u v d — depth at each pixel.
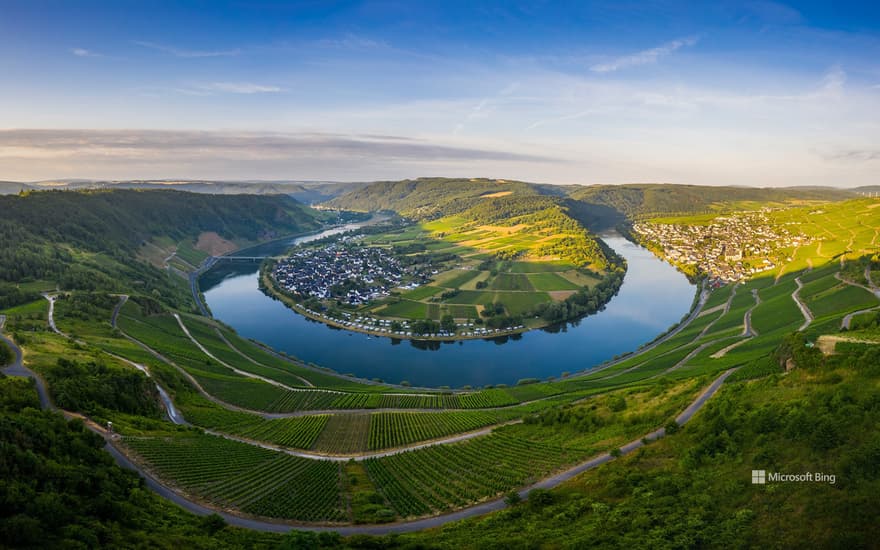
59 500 61.41
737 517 60.19
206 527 72.31
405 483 98.69
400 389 187.12
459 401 166.12
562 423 122.62
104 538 58.88
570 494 80.56
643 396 124.50
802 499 59.44
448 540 69.75
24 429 74.19
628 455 88.94
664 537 60.16
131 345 184.62
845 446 64.38
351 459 114.94
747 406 85.06
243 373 194.25
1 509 56.72
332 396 169.25
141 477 86.38
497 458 105.50
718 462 74.44
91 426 101.19
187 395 152.38
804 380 85.62
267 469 103.31
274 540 70.69
